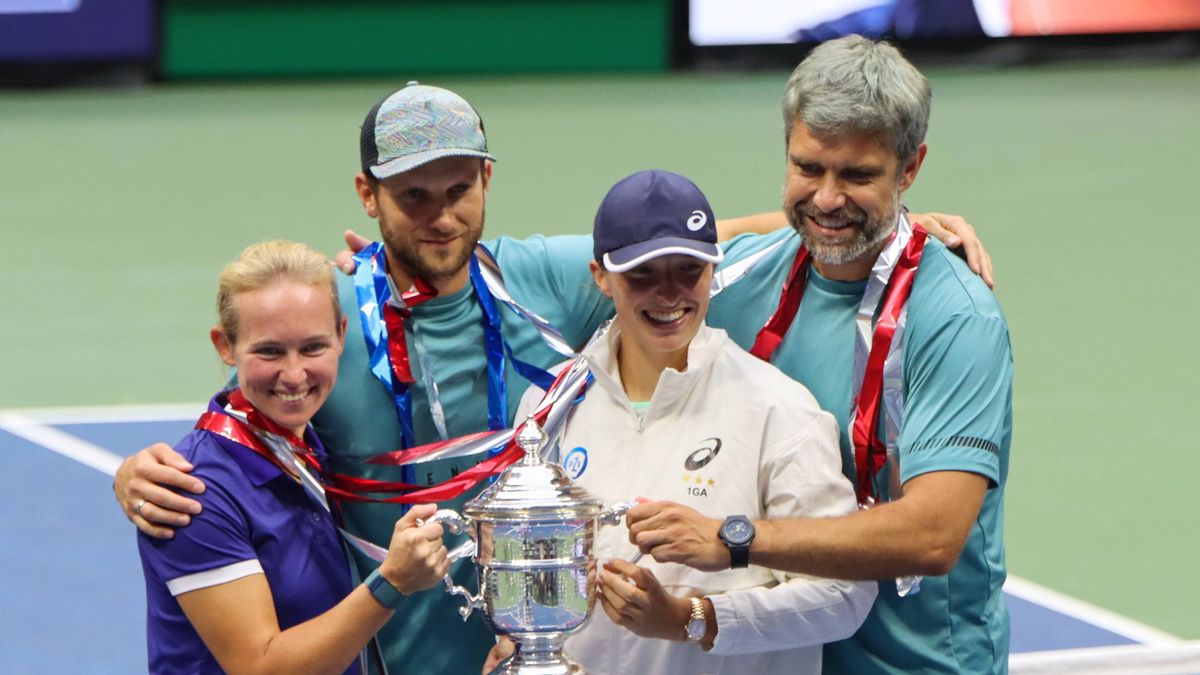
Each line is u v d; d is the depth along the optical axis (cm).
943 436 1273
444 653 1434
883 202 1287
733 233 1569
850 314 1373
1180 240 4672
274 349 1239
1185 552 2417
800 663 1301
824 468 1262
